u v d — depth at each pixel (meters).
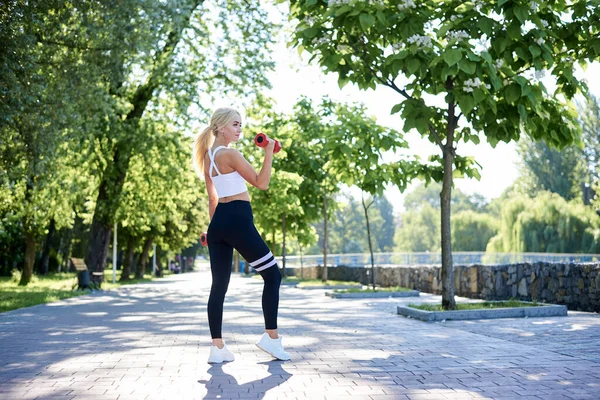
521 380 4.36
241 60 23.56
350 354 5.71
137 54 16.45
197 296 18.28
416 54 8.16
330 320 9.52
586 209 45.84
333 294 16.34
